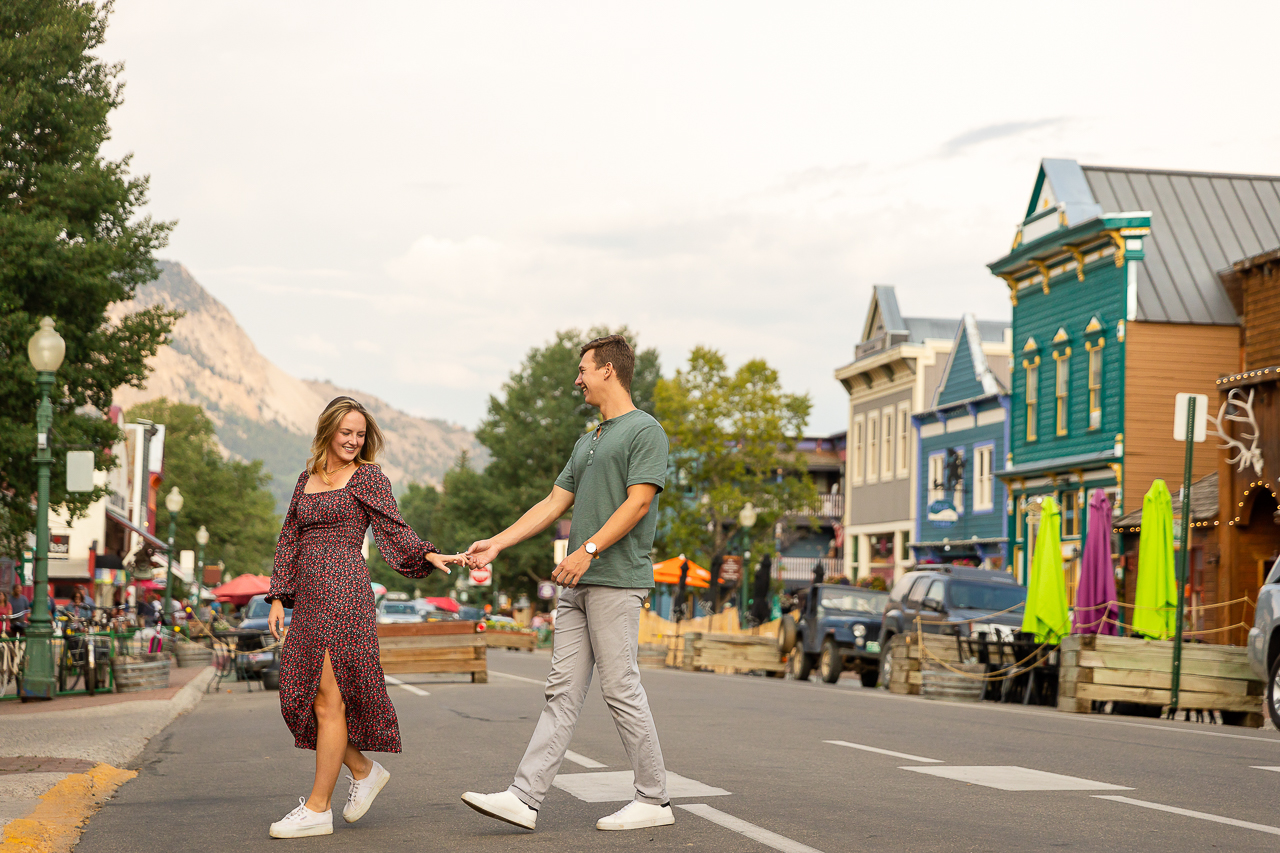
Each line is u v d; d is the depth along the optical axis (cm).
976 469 4281
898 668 2209
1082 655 1736
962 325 4497
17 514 2475
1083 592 2167
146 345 2414
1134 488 3375
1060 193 3666
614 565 667
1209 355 3422
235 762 1087
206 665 3309
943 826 687
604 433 682
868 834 660
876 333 5350
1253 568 2377
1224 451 2405
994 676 2091
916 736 1231
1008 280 3984
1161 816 730
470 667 2272
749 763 991
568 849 623
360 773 705
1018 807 758
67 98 2381
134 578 5628
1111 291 3475
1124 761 1022
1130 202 3653
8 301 2262
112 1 2478
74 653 2017
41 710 1666
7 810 720
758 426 4903
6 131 2294
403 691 2025
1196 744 1191
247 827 720
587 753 1046
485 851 621
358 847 641
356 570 679
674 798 790
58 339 1888
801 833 663
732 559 4175
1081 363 3606
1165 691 1736
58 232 2277
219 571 6244
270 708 1859
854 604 2895
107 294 2342
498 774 952
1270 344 3030
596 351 688
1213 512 2777
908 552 4809
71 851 655
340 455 681
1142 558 1934
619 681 670
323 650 671
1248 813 749
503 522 7700
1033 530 3862
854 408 5300
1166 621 1906
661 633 4066
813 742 1165
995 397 4153
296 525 681
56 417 2369
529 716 1511
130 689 2048
